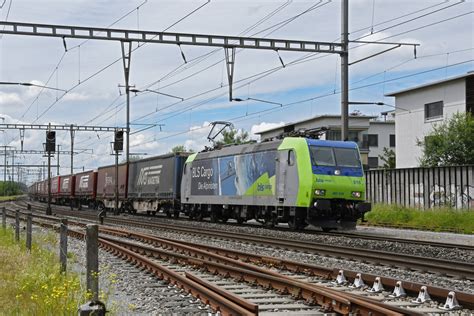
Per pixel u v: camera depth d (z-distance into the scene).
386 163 62.12
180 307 9.98
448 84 46.06
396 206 32.19
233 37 24.42
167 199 41.16
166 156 42.00
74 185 70.06
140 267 15.18
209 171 34.25
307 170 24.72
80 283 11.33
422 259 14.88
